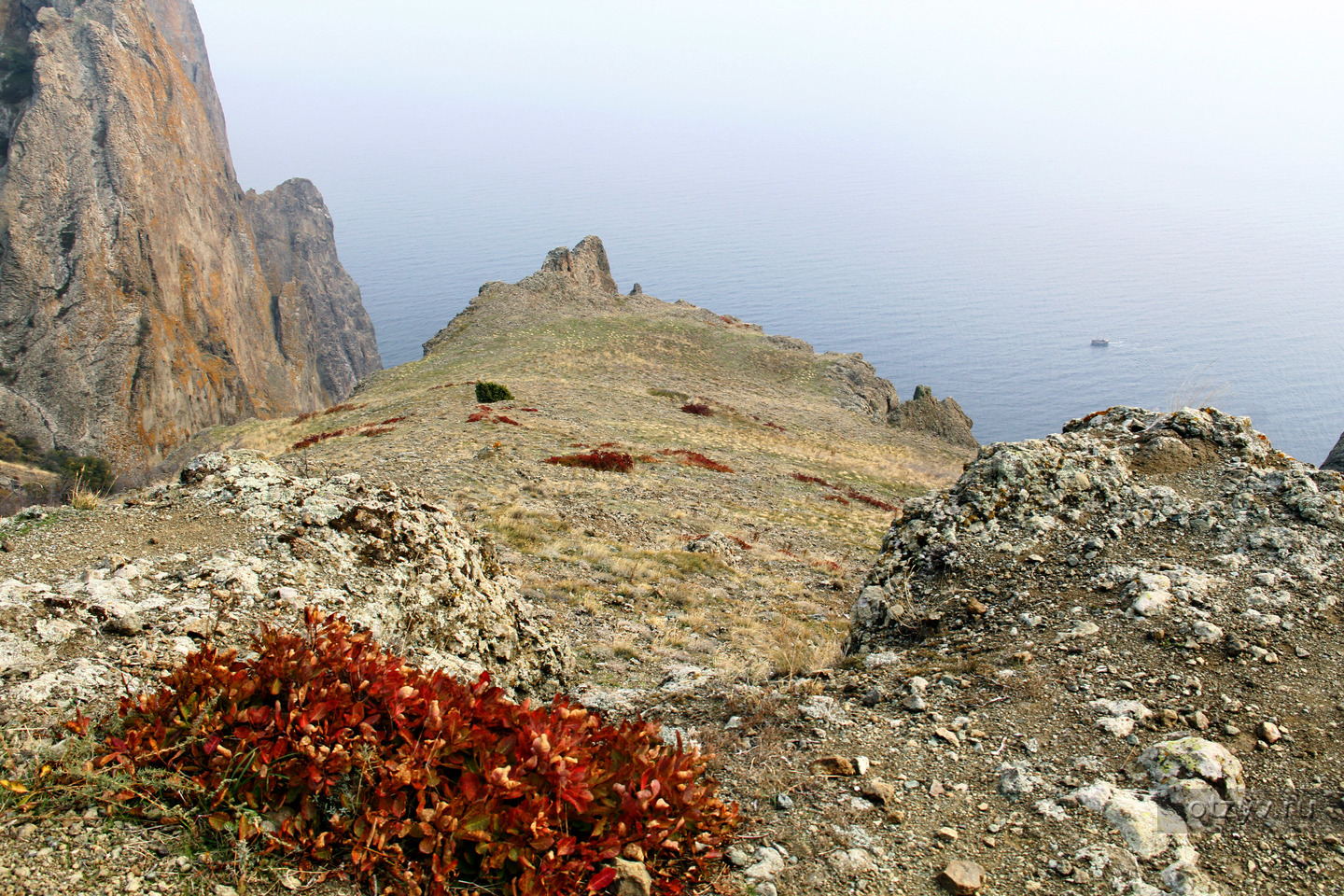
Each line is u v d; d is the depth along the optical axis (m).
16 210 145.75
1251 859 4.45
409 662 6.37
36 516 6.62
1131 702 5.92
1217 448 10.01
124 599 5.36
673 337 84.12
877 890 4.27
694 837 4.33
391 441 28.56
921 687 6.52
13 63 157.50
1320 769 5.10
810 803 5.05
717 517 25.20
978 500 9.36
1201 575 7.57
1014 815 4.90
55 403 141.25
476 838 3.64
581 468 27.67
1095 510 9.07
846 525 28.39
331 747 3.86
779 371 81.06
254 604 5.84
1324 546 7.80
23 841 3.42
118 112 163.12
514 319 84.31
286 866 3.65
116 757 3.73
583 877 3.76
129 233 158.75
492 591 8.43
